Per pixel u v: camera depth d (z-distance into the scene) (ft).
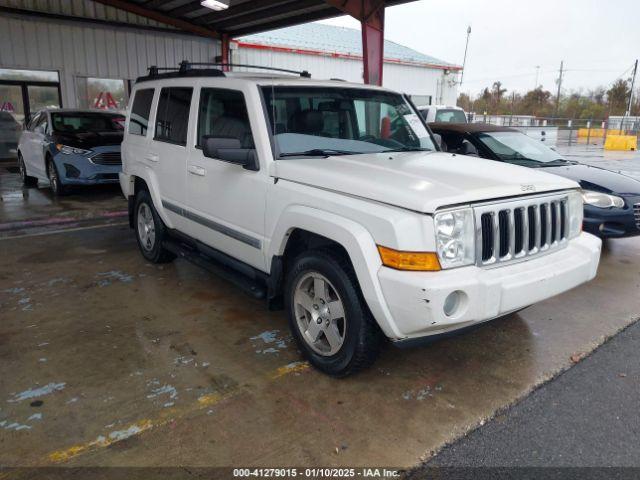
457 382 11.05
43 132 33.86
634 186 19.45
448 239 9.26
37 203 29.94
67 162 30.94
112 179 31.76
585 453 8.81
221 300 15.44
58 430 9.16
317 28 77.82
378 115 14.35
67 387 10.57
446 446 8.95
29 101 48.73
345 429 9.35
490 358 12.14
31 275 17.49
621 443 9.09
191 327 13.55
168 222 16.96
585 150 82.43
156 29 53.31
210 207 14.16
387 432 9.30
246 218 12.69
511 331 13.64
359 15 30.91
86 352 12.08
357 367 10.53
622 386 10.98
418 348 12.60
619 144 83.05
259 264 12.64
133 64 52.85
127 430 9.20
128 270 18.13
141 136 18.33
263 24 48.73
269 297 12.23
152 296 15.70
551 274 10.37
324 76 66.64
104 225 25.48
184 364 11.59
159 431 9.19
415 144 14.70
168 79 16.83
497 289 9.50
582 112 199.82
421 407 10.10
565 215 11.54
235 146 11.98
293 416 9.71
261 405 10.05
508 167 12.03
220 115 13.71
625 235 18.98
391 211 9.42
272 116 12.34
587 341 13.08
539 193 10.79
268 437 9.09
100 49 50.67
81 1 48.65
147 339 12.81
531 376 11.35
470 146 17.22
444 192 9.46
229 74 13.91
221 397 10.30
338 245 10.84
